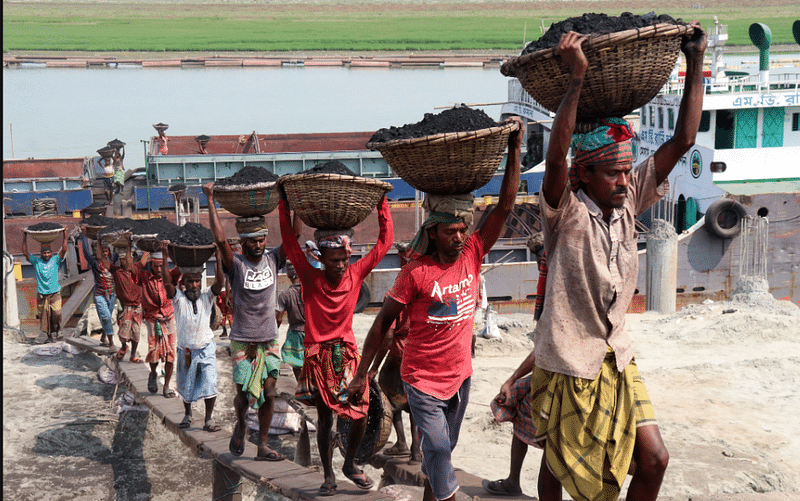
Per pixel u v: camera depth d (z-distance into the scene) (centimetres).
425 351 557
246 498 1016
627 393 449
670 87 2591
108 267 1431
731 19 18825
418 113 7169
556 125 401
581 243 430
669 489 928
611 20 414
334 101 8138
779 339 1656
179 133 5997
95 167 3259
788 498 645
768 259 2381
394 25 19225
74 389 1397
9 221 2577
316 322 685
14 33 16150
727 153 2403
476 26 18900
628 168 426
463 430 1188
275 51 14912
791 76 2861
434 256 554
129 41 15612
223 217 2659
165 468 1121
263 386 841
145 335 1675
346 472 736
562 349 439
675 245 2256
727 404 1270
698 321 1836
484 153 512
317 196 644
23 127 6406
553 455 450
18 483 1045
